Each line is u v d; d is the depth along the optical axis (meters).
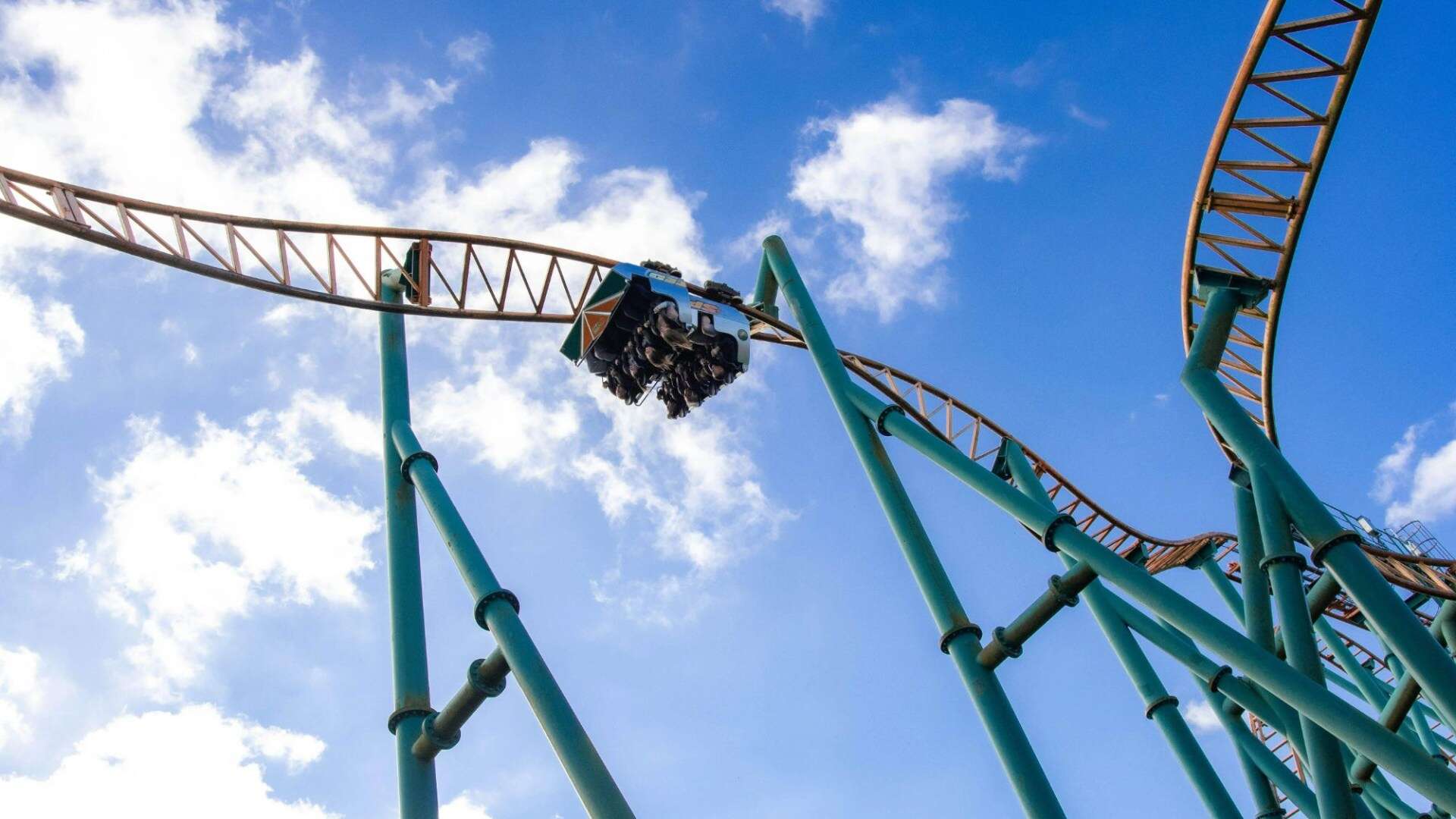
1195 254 17.30
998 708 12.56
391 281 18.34
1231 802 15.23
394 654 13.48
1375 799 16.67
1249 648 11.25
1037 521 13.20
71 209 16.78
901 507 14.53
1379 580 11.76
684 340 17.41
